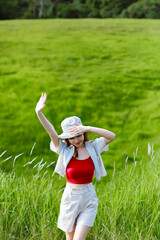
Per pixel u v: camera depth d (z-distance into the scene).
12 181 3.99
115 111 14.66
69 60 22.58
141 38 28.59
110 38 28.62
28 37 28.36
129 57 23.55
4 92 16.33
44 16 45.06
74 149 3.12
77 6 45.66
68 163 3.12
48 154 9.53
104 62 22.50
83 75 19.53
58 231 3.62
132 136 11.62
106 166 8.84
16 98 15.45
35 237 3.47
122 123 13.23
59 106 14.66
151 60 22.58
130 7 42.19
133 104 15.44
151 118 13.62
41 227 3.48
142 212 3.63
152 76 19.36
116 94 16.62
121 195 3.81
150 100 15.81
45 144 10.49
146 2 41.28
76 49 25.22
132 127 12.74
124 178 4.19
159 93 16.77
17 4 46.06
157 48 25.50
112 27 33.44
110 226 3.54
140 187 3.97
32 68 20.41
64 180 6.75
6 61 21.67
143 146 10.49
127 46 26.25
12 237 3.40
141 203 3.74
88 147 3.14
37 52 24.09
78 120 3.22
